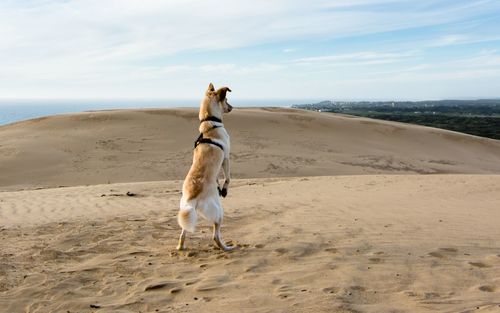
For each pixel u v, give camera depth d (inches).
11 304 182.4
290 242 260.1
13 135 1314.0
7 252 254.1
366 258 224.8
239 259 232.8
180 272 216.5
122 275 214.7
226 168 266.8
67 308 177.8
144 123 1448.1
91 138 1278.3
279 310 164.9
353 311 160.7
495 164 1489.9
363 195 462.6
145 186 624.1
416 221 310.5
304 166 1154.7
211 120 264.8
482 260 217.9
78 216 363.6
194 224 237.5
